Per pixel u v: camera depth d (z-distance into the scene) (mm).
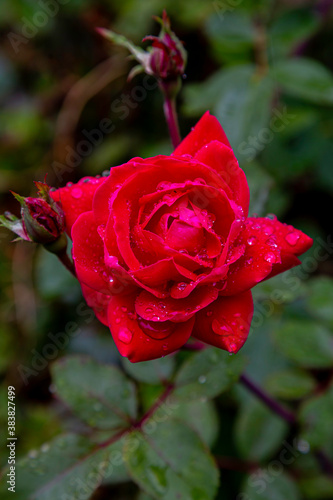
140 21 533
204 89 458
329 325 426
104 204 322
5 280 540
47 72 581
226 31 470
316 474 442
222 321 324
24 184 563
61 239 348
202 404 438
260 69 451
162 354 321
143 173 320
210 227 319
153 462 362
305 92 437
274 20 483
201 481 358
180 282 320
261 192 402
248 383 410
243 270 322
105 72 534
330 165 500
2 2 569
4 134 571
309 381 422
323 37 519
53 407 504
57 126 539
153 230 323
